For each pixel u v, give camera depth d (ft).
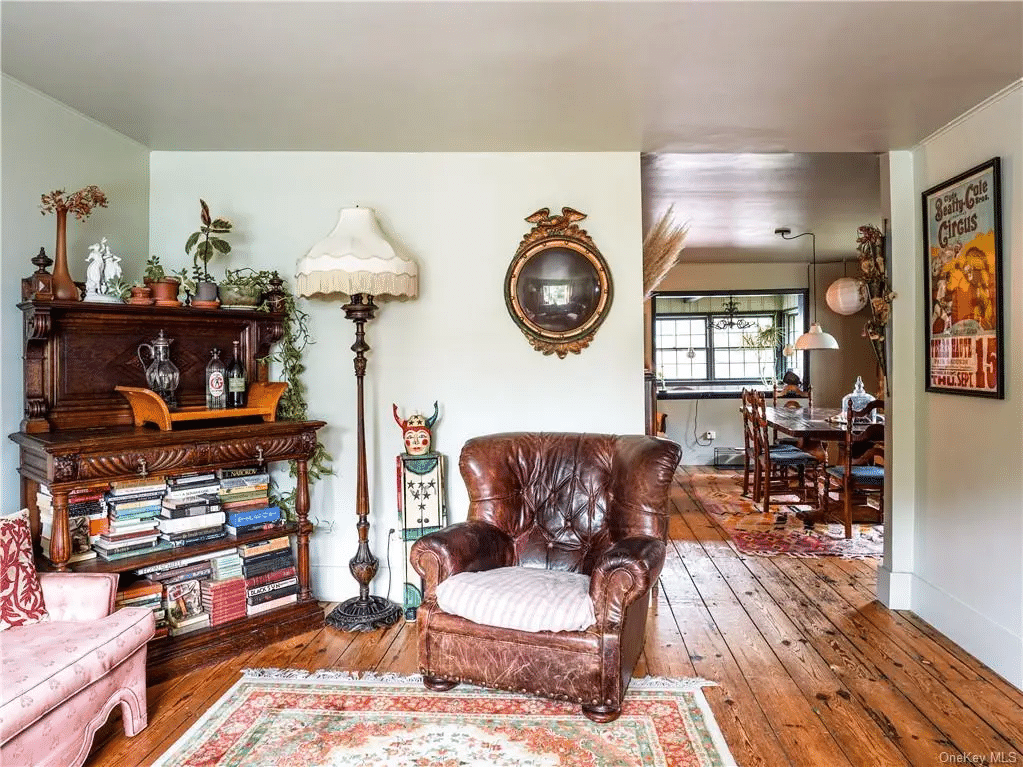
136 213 10.98
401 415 11.66
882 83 8.46
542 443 9.93
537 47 7.50
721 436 27.25
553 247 11.43
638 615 8.29
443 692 8.34
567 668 7.49
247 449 9.55
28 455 8.43
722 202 16.42
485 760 6.86
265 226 11.56
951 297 9.93
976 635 9.33
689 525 17.12
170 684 8.58
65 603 7.26
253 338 11.00
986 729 7.48
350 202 11.57
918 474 11.05
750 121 9.84
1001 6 6.56
